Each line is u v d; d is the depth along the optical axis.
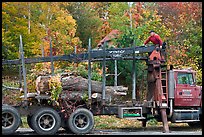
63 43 28.09
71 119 14.29
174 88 15.75
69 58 15.05
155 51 15.78
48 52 26.89
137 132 15.04
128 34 24.20
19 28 23.34
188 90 15.95
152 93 15.98
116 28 31.09
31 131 15.00
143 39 27.17
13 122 13.54
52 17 29.42
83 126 14.42
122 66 21.67
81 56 15.16
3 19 23.03
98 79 16.80
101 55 15.15
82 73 15.82
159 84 15.53
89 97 14.54
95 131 15.31
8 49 22.69
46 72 15.39
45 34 26.34
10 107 13.62
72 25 29.48
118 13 33.75
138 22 32.44
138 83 21.89
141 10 33.62
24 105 13.95
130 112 15.30
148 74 16.09
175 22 32.34
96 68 20.11
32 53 24.75
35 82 14.67
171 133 14.79
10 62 14.58
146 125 17.70
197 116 15.96
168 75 15.83
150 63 15.78
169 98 15.70
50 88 14.12
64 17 29.22
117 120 18.30
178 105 15.84
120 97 17.05
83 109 14.49
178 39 30.36
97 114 15.01
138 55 17.20
